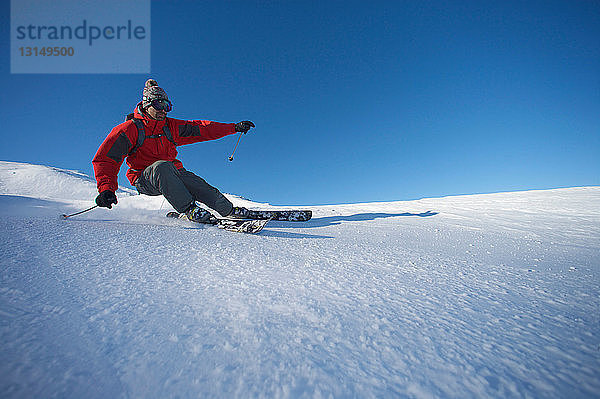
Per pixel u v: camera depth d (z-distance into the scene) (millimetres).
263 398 484
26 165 28438
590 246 2355
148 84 2730
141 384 501
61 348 577
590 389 519
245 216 3031
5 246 1177
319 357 597
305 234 2301
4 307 705
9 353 545
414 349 639
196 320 725
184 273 1059
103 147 2363
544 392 512
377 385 524
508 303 930
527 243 2418
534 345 667
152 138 2652
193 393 488
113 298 814
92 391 478
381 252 1665
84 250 1235
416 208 5277
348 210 5016
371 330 714
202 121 3098
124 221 2295
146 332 656
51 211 2914
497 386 525
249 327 703
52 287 847
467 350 639
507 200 6336
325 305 850
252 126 3328
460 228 3199
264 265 1224
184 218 2557
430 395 503
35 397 455
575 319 814
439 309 858
